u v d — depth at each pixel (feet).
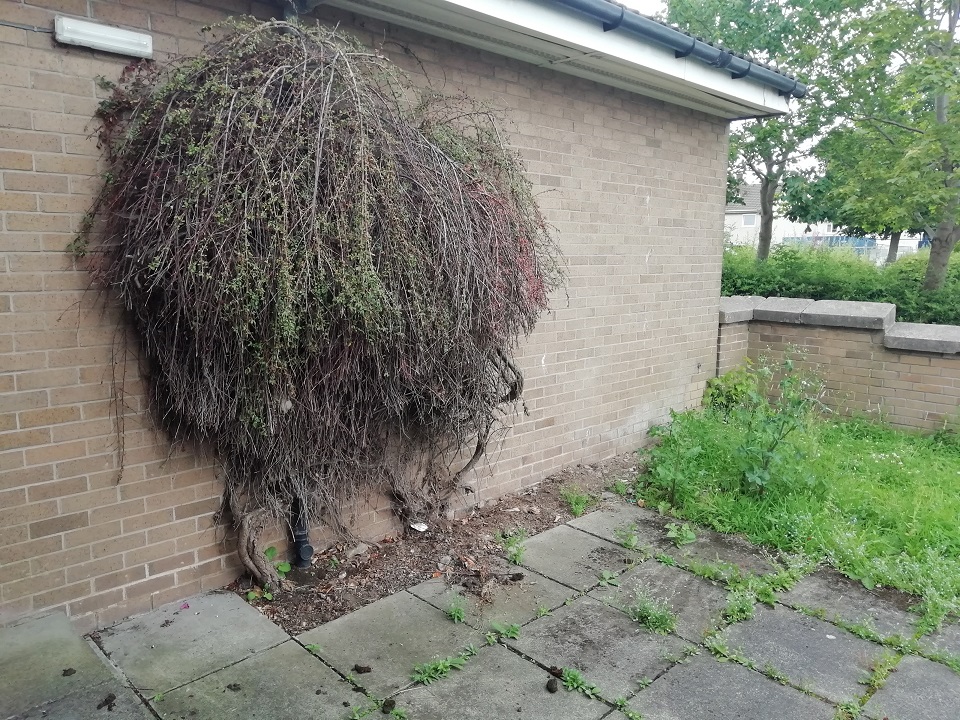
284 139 9.32
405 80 12.06
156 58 9.86
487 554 13.29
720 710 8.98
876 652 10.39
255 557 11.41
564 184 16.19
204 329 9.19
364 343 10.08
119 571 10.36
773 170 48.49
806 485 15.78
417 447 13.57
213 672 9.40
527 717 8.76
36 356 9.25
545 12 12.82
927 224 36.22
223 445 11.03
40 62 8.90
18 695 7.82
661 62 15.55
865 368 22.07
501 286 11.43
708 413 21.39
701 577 12.57
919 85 28.91
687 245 20.74
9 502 9.23
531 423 16.40
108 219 9.61
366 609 11.27
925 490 16.14
